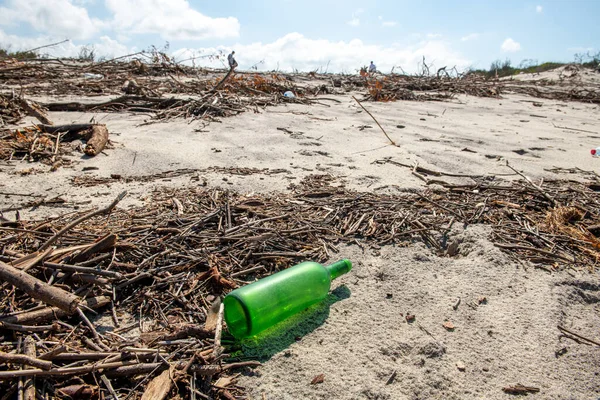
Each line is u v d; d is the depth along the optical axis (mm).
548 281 2301
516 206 3158
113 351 1630
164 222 2570
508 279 2305
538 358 1781
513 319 2004
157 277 2094
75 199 3049
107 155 4129
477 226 2857
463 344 1842
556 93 12273
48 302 1629
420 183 3656
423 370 1696
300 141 4941
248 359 1696
